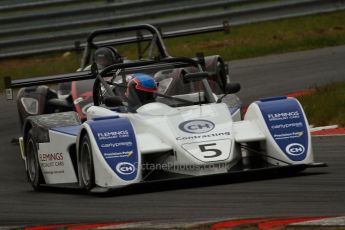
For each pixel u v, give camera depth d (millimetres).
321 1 70875
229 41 69125
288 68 57406
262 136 27438
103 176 26203
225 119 28250
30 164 32125
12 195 30547
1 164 39281
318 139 37000
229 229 19625
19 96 42594
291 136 27312
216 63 43500
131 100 30156
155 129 27703
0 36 68312
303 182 26234
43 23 68688
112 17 69375
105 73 32375
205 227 19969
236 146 27328
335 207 21969
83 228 21266
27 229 22016
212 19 69938
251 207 22922
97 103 32531
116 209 24422
